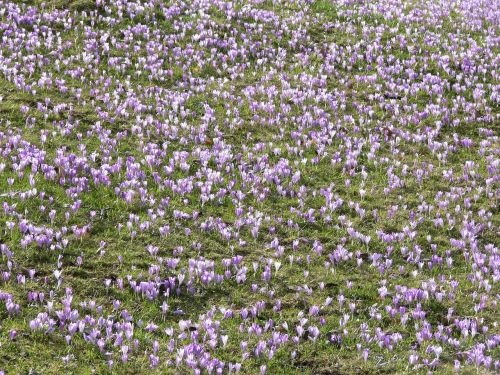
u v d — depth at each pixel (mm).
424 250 12992
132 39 21125
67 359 8898
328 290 11398
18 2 22250
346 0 27781
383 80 20766
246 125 17219
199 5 24578
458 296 11531
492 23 27609
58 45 19797
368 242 12773
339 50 22781
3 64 17844
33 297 9812
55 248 11211
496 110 19641
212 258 11883
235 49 21719
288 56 22141
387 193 14852
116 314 10016
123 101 17438
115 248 11648
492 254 12906
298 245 12586
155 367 9094
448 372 9617
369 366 9625
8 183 12547
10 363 8688
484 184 15750
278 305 10703
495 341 10258
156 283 10664
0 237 11117
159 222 12586
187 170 14492
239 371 9195
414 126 18281
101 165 14070
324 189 14805
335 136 17234
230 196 13805
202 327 10016
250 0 26188
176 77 19500
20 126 15203
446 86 20750
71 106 16453
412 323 10750
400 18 26219
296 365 9562
